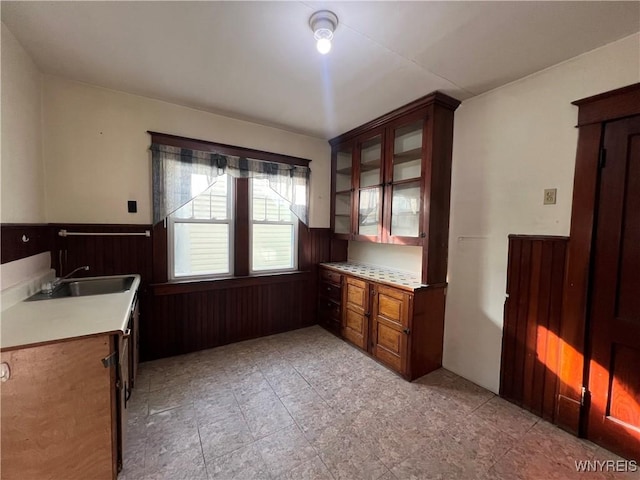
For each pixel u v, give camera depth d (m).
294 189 3.37
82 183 2.27
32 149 1.91
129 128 2.43
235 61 1.88
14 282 1.62
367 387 2.25
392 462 1.53
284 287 3.41
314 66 1.93
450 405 2.05
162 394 2.11
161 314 2.66
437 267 2.48
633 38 1.55
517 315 2.07
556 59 1.80
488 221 2.25
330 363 2.64
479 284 2.31
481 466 1.52
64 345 1.20
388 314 2.57
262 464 1.50
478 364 2.32
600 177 1.69
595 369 1.72
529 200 2.01
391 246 3.27
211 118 2.79
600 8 1.35
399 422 1.85
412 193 2.62
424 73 2.00
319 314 3.65
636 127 1.55
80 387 1.25
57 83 2.14
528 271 2.01
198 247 2.90
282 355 2.79
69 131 2.20
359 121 2.96
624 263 1.62
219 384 2.26
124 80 2.18
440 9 1.38
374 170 3.07
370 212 3.08
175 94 2.40
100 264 2.36
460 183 2.44
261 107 2.64
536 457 1.59
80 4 1.38
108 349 1.29
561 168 1.85
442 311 2.55
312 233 3.59
